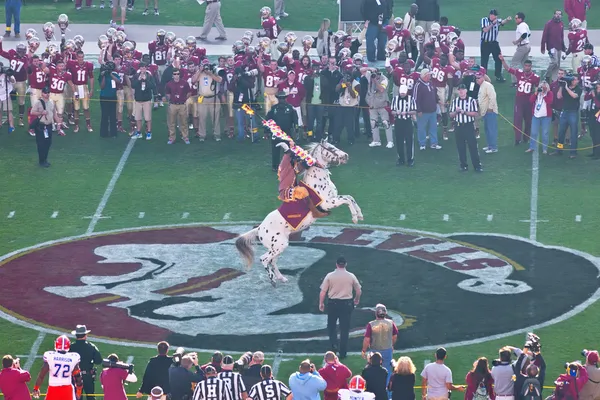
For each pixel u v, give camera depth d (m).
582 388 41.53
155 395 39.50
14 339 50.88
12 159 73.75
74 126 78.62
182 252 61.03
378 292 55.75
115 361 41.97
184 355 42.22
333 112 75.00
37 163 73.25
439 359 41.53
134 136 77.31
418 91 73.50
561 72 72.38
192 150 75.50
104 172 72.12
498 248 61.00
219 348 50.03
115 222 65.19
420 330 51.62
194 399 39.09
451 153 74.50
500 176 70.75
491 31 82.94
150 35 93.94
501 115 78.94
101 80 76.00
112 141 76.88
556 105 72.69
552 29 82.81
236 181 70.75
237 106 75.69
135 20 98.56
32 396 45.75
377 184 70.00
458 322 52.38
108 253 60.91
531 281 56.78
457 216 65.44
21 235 63.38
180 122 75.94
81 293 55.84
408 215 65.69
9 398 42.03
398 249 61.03
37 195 68.75
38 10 101.25
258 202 67.75
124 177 71.44
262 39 76.69
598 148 72.62
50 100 76.38
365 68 75.00
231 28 97.06
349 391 38.31
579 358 48.81
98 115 81.12
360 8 88.75
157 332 51.66
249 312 53.78
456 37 79.12
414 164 72.75
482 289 55.91
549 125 73.06
